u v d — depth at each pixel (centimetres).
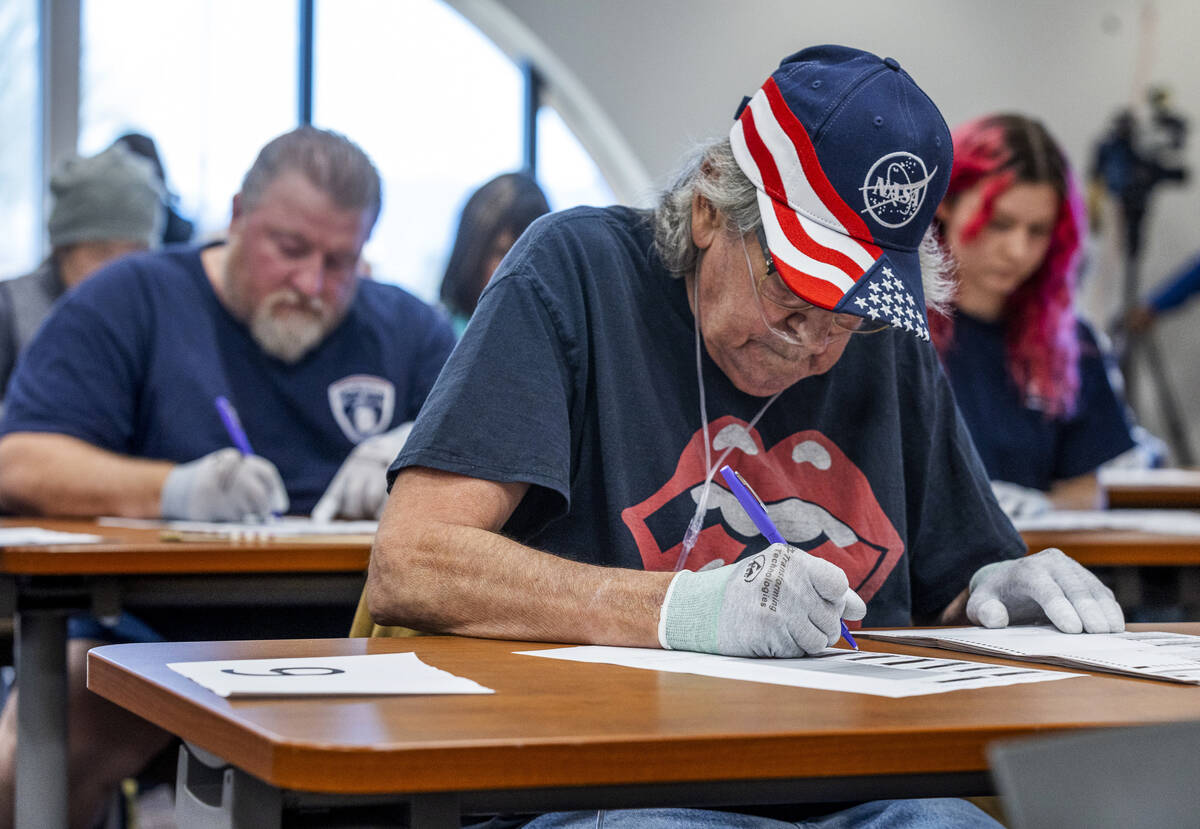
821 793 67
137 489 192
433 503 103
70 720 165
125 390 208
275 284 207
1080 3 582
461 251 280
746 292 110
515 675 79
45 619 141
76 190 291
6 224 471
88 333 207
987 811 104
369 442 204
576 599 95
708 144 119
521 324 111
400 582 100
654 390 118
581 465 115
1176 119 576
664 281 120
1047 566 113
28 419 201
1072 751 40
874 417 128
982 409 250
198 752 71
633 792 64
